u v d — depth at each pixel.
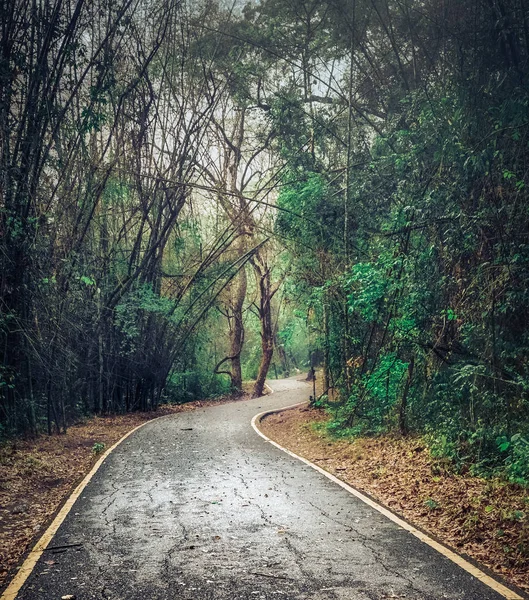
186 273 24.58
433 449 9.79
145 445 13.34
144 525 6.46
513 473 7.76
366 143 16.48
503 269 9.47
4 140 12.09
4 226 12.15
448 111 11.19
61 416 16.27
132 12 15.56
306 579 4.79
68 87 14.11
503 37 9.70
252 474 9.51
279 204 17.73
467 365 9.58
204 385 33.53
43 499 8.55
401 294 12.06
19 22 12.47
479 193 10.33
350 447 12.22
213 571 4.98
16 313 12.62
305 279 17.27
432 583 4.70
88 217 16.89
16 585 4.75
